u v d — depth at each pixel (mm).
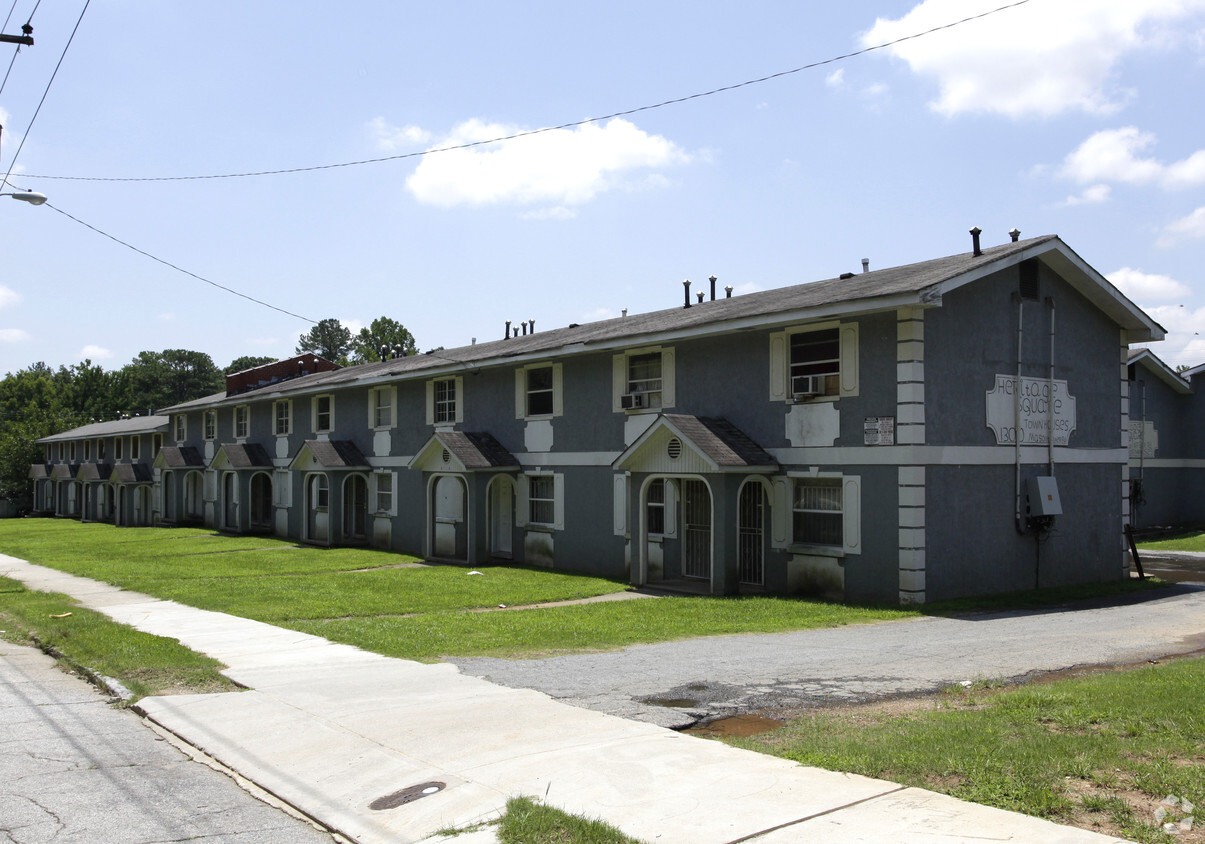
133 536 37250
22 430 70250
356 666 10586
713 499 17422
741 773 6203
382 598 17297
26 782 6875
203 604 16312
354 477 32875
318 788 6547
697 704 8398
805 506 17359
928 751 6328
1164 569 22312
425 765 6777
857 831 5086
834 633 12742
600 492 21781
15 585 19609
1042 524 17578
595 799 5848
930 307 15773
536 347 23266
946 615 14461
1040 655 10508
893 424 15594
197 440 45250
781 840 5039
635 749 6883
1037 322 17969
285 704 8797
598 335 21297
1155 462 33438
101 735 8242
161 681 10039
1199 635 12102
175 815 6168
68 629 13406
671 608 15672
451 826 5625
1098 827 5035
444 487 26734
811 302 16422
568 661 10664
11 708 9312
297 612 15266
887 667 9898
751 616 14531
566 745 7070
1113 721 6992
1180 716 6996
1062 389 18453
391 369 29500
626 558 20922
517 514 24703
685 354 19688
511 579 20812
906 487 15367
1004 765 5961
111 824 5988
